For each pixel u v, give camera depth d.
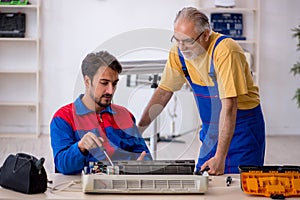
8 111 7.17
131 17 7.10
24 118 7.19
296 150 6.35
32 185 1.93
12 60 7.10
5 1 6.77
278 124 7.37
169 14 7.11
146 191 1.94
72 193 1.95
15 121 7.18
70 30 7.07
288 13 7.21
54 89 7.13
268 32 7.23
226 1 6.97
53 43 7.07
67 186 2.04
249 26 7.18
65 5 7.04
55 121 2.26
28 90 7.14
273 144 6.71
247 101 2.82
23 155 2.02
